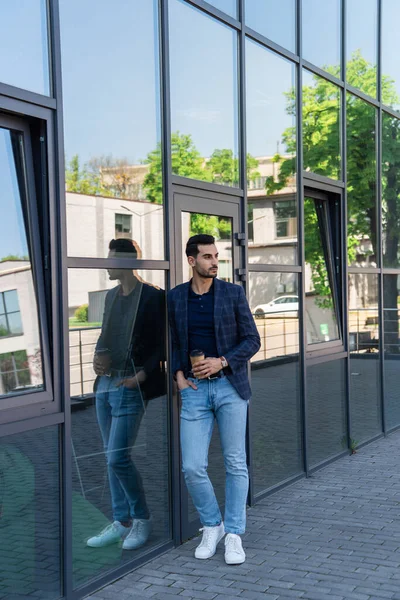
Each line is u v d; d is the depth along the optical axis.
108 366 4.39
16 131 3.86
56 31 3.99
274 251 6.36
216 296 4.64
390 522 5.30
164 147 4.93
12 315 3.75
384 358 8.63
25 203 3.88
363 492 6.13
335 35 7.59
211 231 5.47
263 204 6.20
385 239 8.74
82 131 4.24
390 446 8.02
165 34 4.96
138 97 4.73
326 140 7.38
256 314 6.06
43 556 3.87
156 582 4.28
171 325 4.73
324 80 7.34
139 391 4.66
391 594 4.03
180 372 4.70
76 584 4.09
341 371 7.57
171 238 4.94
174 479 4.92
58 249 3.97
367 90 8.30
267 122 6.31
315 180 7.08
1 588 3.63
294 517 5.45
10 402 3.68
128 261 4.54
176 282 4.99
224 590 4.13
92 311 4.26
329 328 7.46
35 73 3.90
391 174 8.96
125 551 4.50
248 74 6.05
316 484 6.43
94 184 4.31
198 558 4.64
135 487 4.62
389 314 8.86
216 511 4.74
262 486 6.06
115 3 4.55
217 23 5.66
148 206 4.77
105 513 4.34
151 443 4.79
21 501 3.74
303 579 4.26
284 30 6.64
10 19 3.76
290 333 6.57
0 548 3.62
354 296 7.95
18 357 3.77
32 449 3.80
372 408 8.34
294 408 6.61
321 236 7.43
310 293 7.09
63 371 3.96
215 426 5.46
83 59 4.27
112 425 4.41
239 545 4.59
